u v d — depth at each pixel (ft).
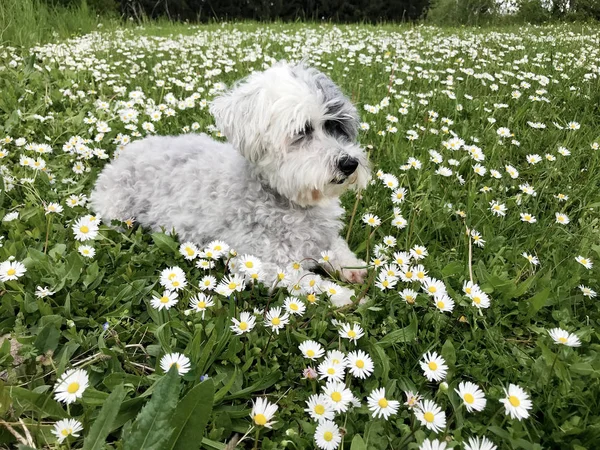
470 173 2.46
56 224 1.90
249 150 1.87
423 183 2.26
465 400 1.12
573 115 3.37
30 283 1.59
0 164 2.30
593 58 4.90
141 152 2.23
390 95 3.56
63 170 2.40
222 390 1.22
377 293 1.65
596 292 1.70
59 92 3.35
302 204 1.87
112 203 2.17
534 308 1.56
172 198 2.03
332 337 1.48
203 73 4.25
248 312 1.50
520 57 4.97
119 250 1.78
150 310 1.52
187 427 1.04
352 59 4.65
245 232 1.85
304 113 1.83
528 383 1.30
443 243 2.06
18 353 1.34
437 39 6.29
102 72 4.13
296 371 1.37
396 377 1.34
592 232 2.03
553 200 2.35
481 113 3.27
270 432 1.22
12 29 5.37
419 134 2.92
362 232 2.10
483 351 1.43
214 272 1.79
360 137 2.85
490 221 2.08
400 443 1.13
